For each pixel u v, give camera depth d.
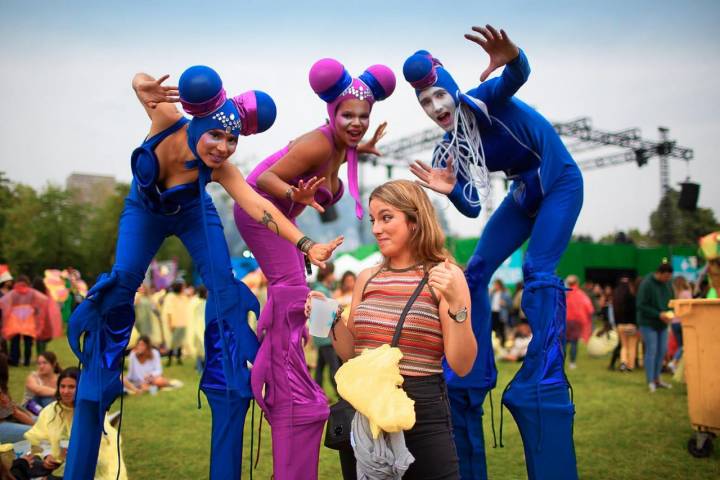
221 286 3.44
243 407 3.38
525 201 3.94
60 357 12.98
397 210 2.74
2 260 42.44
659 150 25.97
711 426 5.27
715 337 5.25
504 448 5.81
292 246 3.46
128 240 3.41
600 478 4.80
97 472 4.04
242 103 3.22
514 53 3.47
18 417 4.67
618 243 30.30
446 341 2.52
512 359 13.31
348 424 2.63
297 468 3.31
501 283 15.83
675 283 12.45
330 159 3.52
